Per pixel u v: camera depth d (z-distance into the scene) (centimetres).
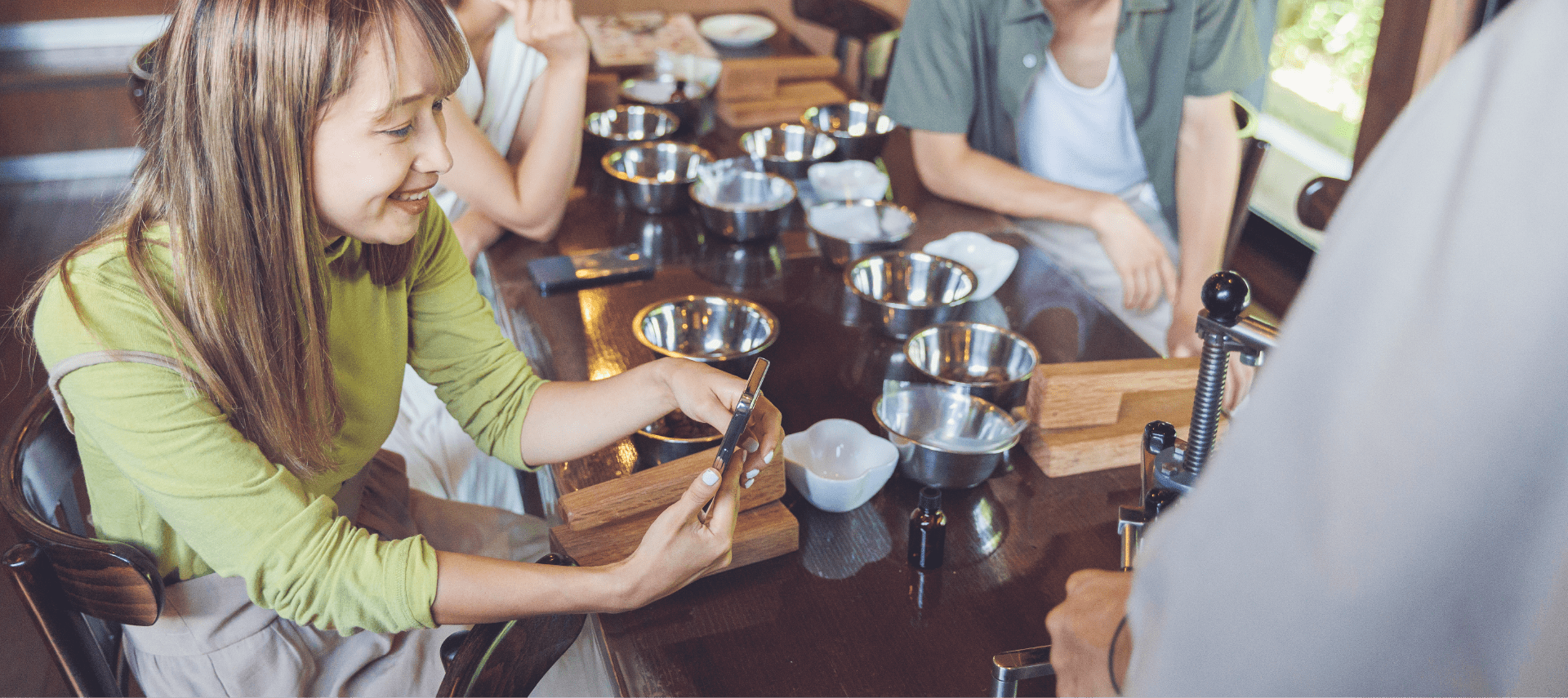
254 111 85
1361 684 45
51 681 190
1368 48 262
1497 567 42
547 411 123
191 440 89
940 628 99
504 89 197
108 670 106
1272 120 306
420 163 94
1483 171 39
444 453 167
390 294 116
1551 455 40
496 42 193
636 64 255
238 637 108
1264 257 298
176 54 85
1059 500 119
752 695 91
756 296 165
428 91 90
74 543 94
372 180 90
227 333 92
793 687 92
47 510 107
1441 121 40
